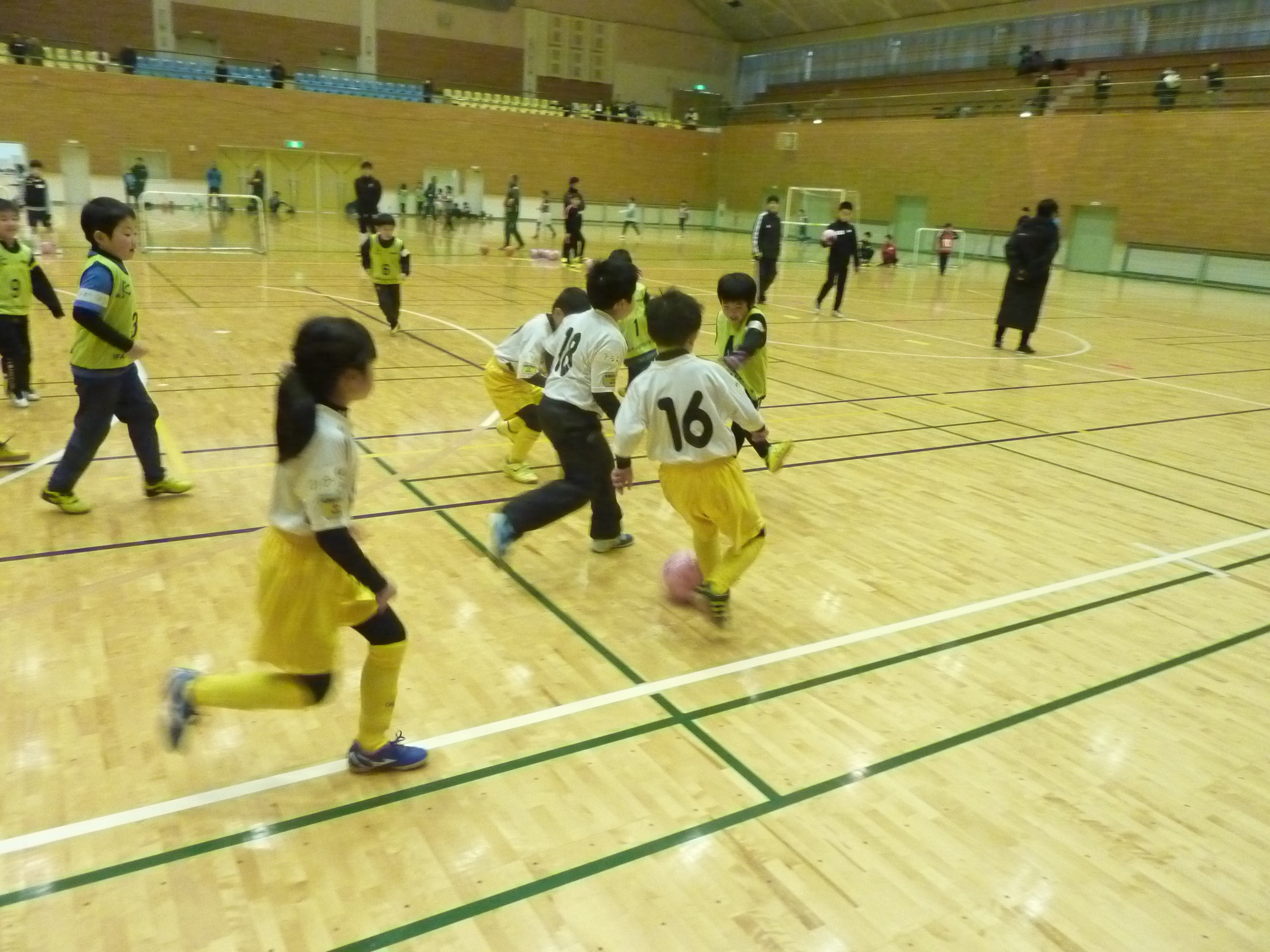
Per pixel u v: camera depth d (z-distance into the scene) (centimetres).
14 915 216
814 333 1205
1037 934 228
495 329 1084
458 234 2748
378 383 785
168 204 2853
